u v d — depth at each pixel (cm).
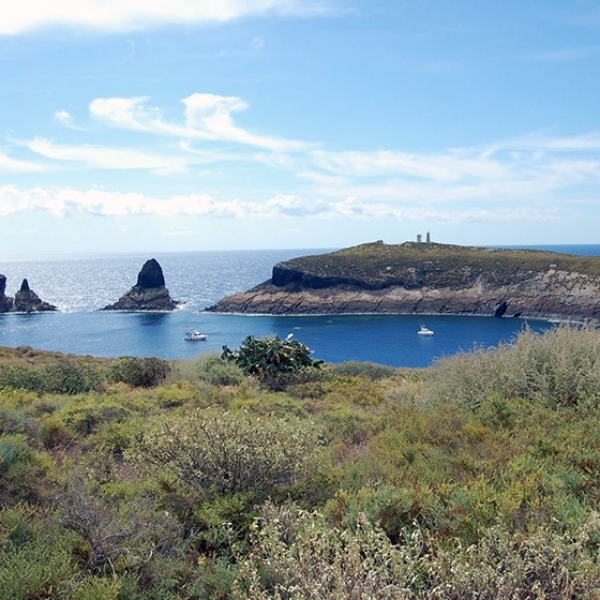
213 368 1609
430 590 281
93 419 880
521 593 286
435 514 411
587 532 338
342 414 909
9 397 1055
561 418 701
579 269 11219
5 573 341
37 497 498
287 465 507
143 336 8294
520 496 426
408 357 6053
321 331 8700
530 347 864
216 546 430
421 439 646
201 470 507
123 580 353
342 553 311
